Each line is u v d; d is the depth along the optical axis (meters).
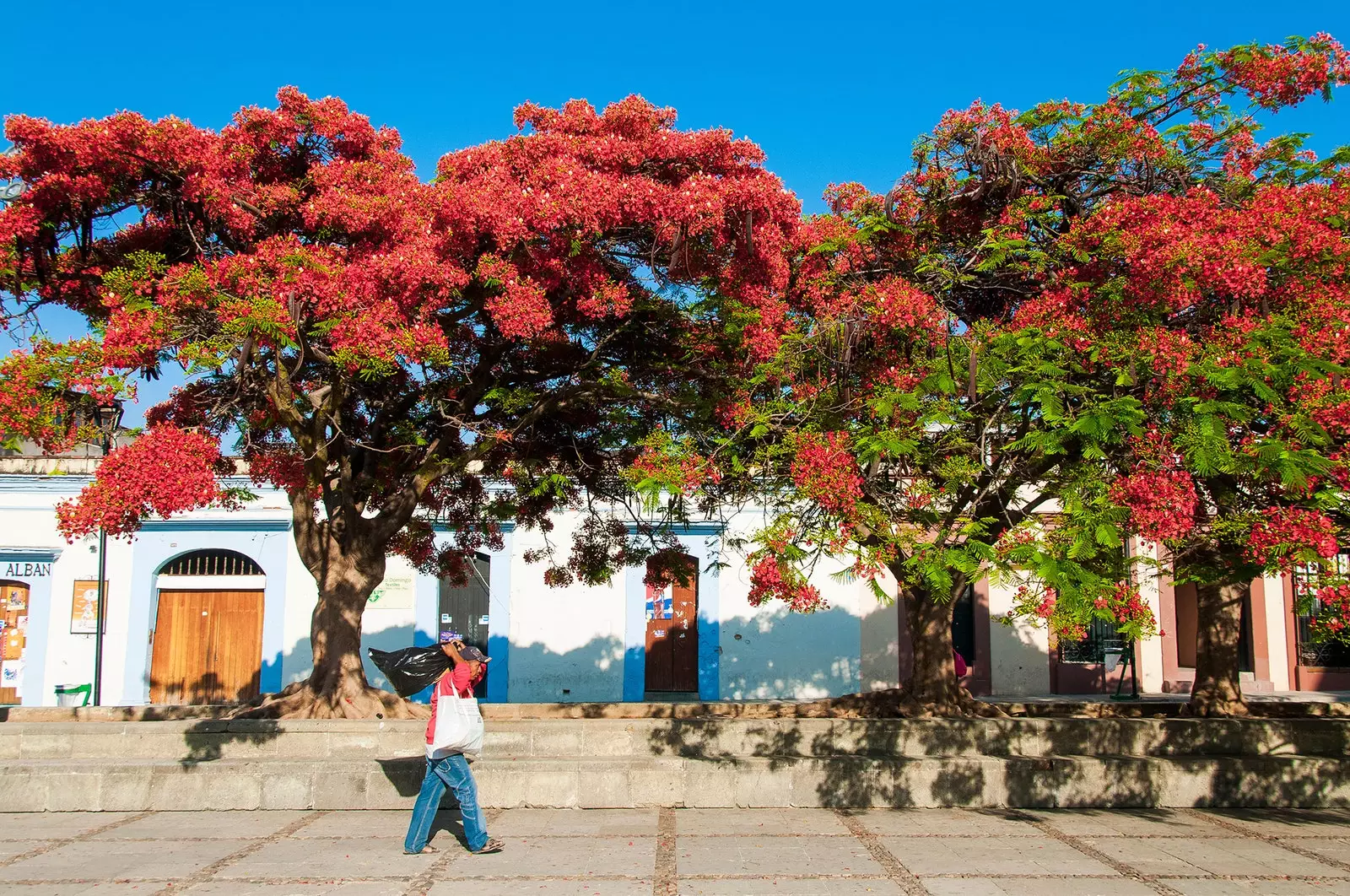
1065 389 7.31
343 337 8.29
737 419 8.90
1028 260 9.45
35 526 18.08
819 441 7.76
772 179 9.48
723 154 9.48
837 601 18.91
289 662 18.22
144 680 18.02
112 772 9.06
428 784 7.60
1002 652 18.81
